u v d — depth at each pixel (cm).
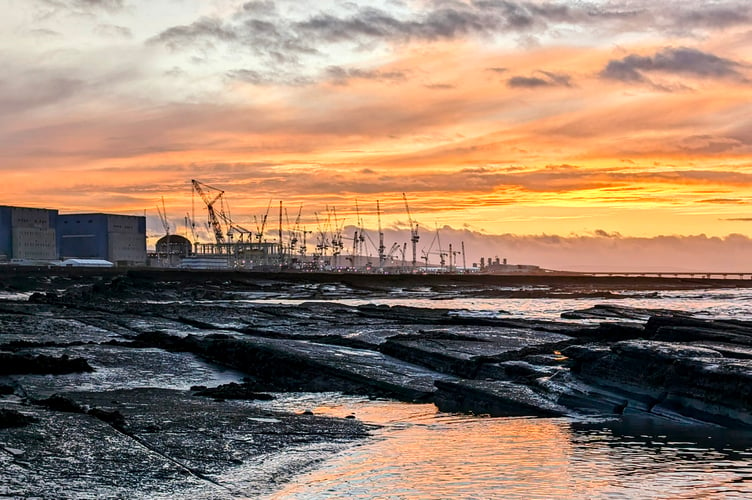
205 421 3241
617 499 2264
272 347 5241
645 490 2358
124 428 3039
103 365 5066
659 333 4541
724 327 4684
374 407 3966
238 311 9656
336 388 4531
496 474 2550
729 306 14138
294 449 2867
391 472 2567
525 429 3334
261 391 4462
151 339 6431
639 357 3766
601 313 9344
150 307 10406
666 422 3462
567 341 5375
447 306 14838
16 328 7250
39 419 2988
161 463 2553
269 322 8044
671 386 3600
